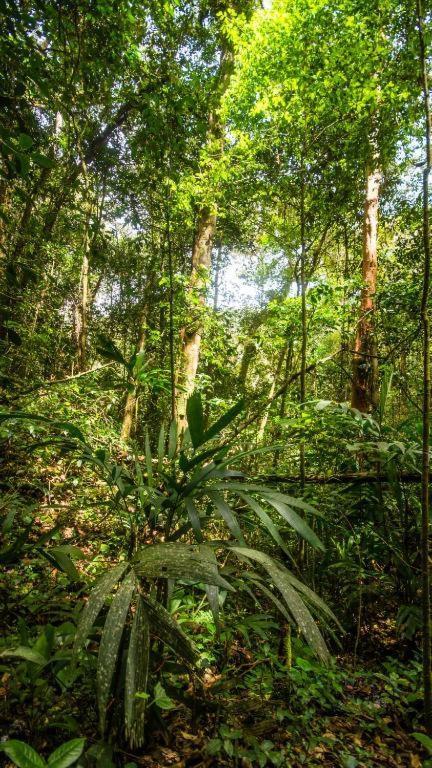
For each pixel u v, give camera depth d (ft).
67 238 23.88
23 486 11.05
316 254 16.55
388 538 8.37
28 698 4.58
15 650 3.91
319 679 6.72
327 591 8.83
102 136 18.45
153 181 11.48
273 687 6.49
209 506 6.05
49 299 21.21
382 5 9.55
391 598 8.17
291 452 12.56
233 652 7.20
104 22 9.65
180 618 6.84
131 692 3.28
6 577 7.27
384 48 9.91
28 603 6.36
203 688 5.05
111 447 14.14
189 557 4.12
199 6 20.38
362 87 10.23
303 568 8.36
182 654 3.58
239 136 18.04
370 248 22.20
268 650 6.68
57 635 4.67
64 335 23.91
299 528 4.75
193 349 22.02
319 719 6.07
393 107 11.27
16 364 16.21
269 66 10.79
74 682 4.96
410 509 8.46
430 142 6.14
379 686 7.12
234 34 15.90
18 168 6.08
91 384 17.19
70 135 13.16
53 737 4.49
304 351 9.12
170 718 5.35
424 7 9.26
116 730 4.47
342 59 9.72
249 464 12.47
